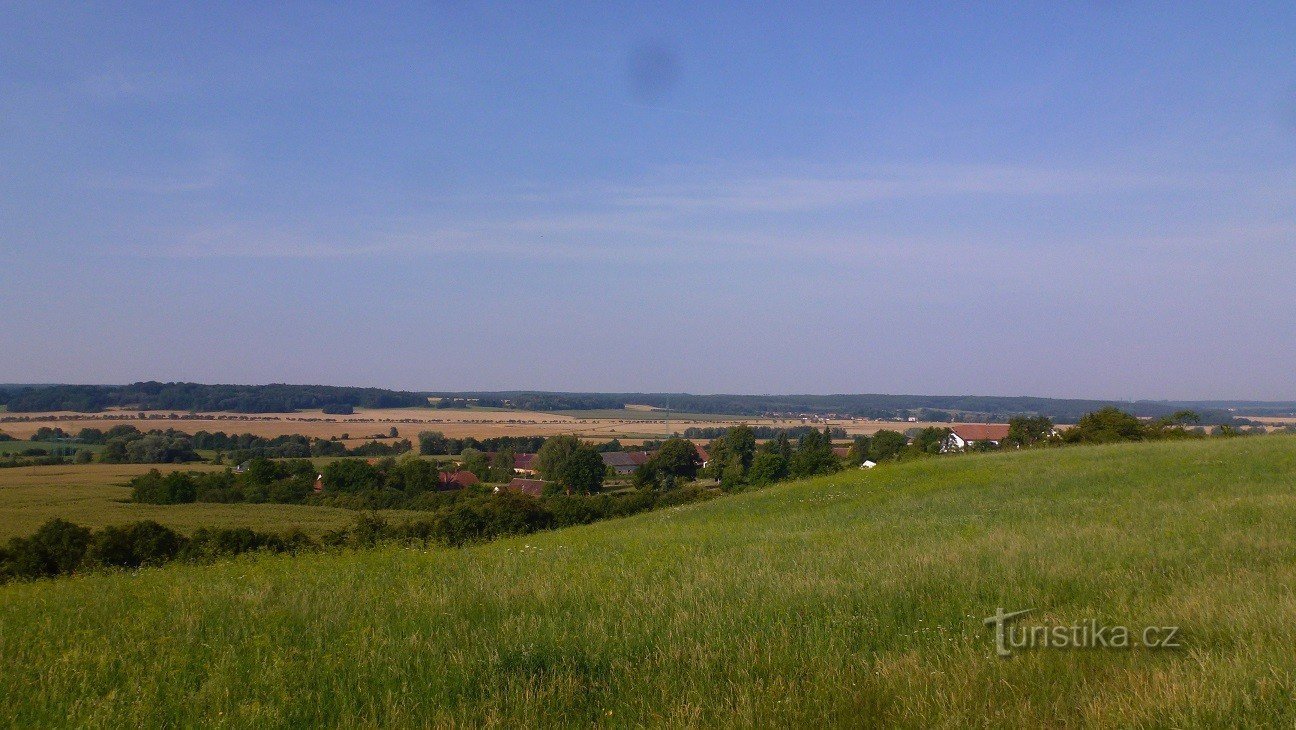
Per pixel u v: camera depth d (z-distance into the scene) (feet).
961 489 77.66
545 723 18.28
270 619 27.45
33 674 22.13
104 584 37.09
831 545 42.93
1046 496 67.10
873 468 101.71
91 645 24.61
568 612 27.37
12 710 19.36
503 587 32.63
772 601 27.50
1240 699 17.56
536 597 30.42
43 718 18.90
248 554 47.32
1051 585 28.48
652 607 27.73
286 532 85.56
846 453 222.28
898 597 27.61
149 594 33.09
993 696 18.80
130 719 18.66
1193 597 25.21
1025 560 32.78
